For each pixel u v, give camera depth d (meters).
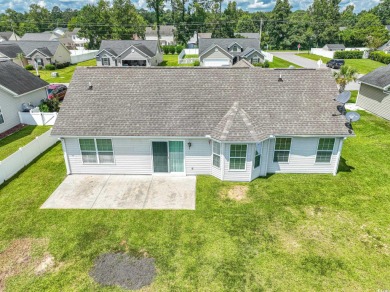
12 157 14.04
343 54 55.53
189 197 12.31
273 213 11.21
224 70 15.09
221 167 13.32
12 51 46.22
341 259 8.99
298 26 81.00
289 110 13.73
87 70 15.18
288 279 8.29
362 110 24.12
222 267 8.71
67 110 13.85
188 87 14.51
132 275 8.44
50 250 9.40
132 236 10.03
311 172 14.27
